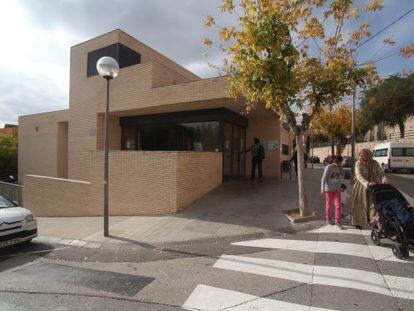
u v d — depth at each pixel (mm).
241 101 11297
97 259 5746
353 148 14016
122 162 9914
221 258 5418
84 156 16047
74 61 16906
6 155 25875
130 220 8688
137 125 15289
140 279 4637
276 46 6945
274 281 4328
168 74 13719
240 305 3688
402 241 4930
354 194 6582
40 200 12938
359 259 4973
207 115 12828
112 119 15406
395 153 23531
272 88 7027
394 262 4812
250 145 15102
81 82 16422
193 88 11438
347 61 7562
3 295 4176
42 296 4117
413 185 15188
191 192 9570
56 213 12203
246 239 6512
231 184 12328
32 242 7211
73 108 16766
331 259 5027
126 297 4012
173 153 8945
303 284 4191
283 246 5871
